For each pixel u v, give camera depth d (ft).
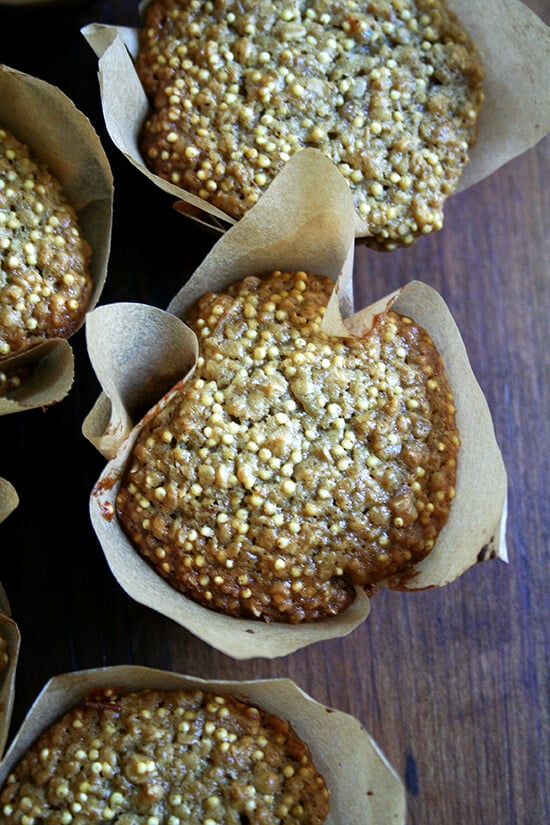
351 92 1.10
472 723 1.15
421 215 1.11
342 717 1.02
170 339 1.06
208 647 1.14
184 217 1.18
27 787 1.02
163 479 1.04
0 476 1.14
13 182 1.07
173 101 1.09
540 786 1.15
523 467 1.19
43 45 1.18
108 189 1.10
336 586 1.06
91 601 1.14
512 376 1.20
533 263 1.21
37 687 1.13
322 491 1.04
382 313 1.05
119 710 1.03
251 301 1.08
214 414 1.04
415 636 1.16
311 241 1.08
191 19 1.10
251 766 1.03
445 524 1.08
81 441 1.15
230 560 1.04
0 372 1.08
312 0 1.11
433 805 1.14
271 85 1.09
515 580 1.17
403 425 1.06
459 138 1.12
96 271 1.11
